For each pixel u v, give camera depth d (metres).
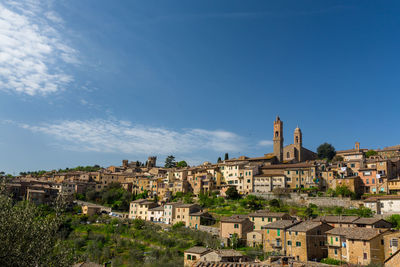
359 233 78.94
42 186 170.88
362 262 74.25
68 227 126.06
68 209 154.25
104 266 78.31
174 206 145.25
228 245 105.75
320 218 101.94
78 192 194.12
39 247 37.09
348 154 194.62
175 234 123.81
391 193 132.25
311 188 150.50
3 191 41.22
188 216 135.50
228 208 146.00
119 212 170.25
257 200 149.88
